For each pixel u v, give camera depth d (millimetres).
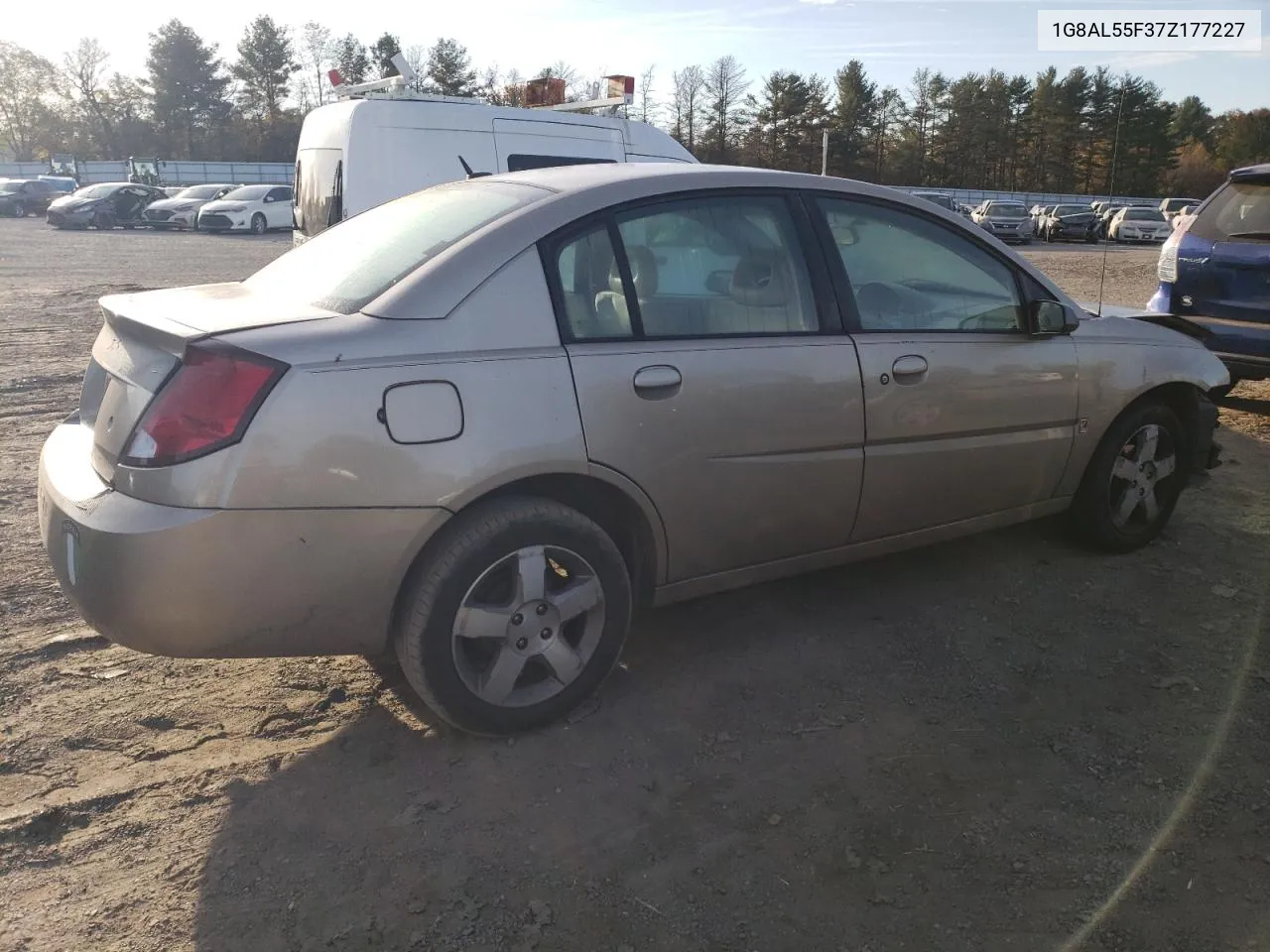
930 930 2141
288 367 2369
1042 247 32500
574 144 9164
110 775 2660
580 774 2693
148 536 2324
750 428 3043
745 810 2549
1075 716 3000
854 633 3551
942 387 3451
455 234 2850
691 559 3098
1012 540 4449
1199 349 4344
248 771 2691
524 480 2752
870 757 2789
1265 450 6023
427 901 2217
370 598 2545
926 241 3590
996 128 69875
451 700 2688
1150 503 4285
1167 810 2545
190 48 75500
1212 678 3225
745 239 3164
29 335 9859
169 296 3014
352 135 8062
